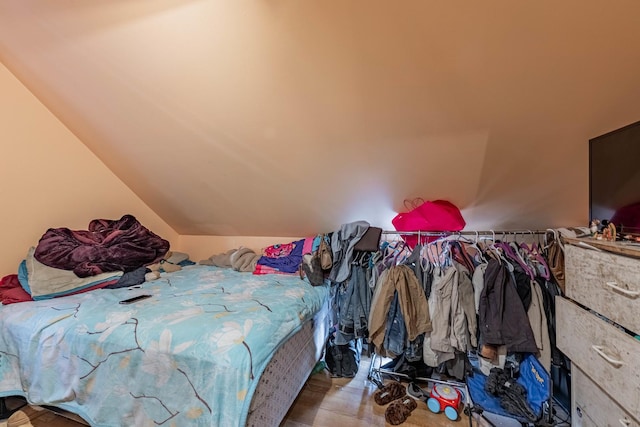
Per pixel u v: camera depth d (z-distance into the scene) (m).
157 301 1.68
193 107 1.73
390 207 2.26
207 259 3.19
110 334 1.34
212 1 1.19
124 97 1.80
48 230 2.05
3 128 1.93
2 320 1.57
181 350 1.22
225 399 1.12
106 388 1.32
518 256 1.77
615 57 1.09
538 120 1.40
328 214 2.49
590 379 1.15
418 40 1.16
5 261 1.96
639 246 0.91
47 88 1.93
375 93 1.42
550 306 1.64
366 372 2.11
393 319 1.79
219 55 1.41
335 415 1.65
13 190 1.99
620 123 1.33
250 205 2.58
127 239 2.34
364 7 1.09
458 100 1.37
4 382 1.53
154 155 2.25
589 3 0.96
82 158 2.36
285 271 2.43
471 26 1.08
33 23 1.51
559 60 1.14
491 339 1.56
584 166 1.61
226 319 1.38
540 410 1.52
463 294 1.71
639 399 0.84
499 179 1.81
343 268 2.04
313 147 1.83
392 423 1.57
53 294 1.80
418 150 1.70
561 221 2.08
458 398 1.67
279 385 1.38
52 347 1.42
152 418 1.23
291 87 1.48
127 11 1.31
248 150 1.97
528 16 1.02
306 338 1.77
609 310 0.98
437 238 2.14
